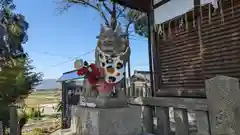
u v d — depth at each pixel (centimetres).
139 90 894
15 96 711
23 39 829
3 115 591
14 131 489
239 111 262
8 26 771
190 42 448
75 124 456
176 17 468
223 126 280
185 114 361
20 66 756
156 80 509
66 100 1147
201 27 421
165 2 494
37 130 1153
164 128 401
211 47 404
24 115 662
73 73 1105
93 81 403
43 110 1908
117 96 397
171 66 488
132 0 527
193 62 441
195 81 432
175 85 475
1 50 739
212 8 401
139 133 385
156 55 516
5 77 658
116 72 392
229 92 275
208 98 304
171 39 490
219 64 389
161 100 407
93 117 367
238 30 362
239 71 356
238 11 364
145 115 445
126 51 402
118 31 404
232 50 370
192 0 432
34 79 869
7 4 775
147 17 548
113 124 360
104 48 392
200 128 327
